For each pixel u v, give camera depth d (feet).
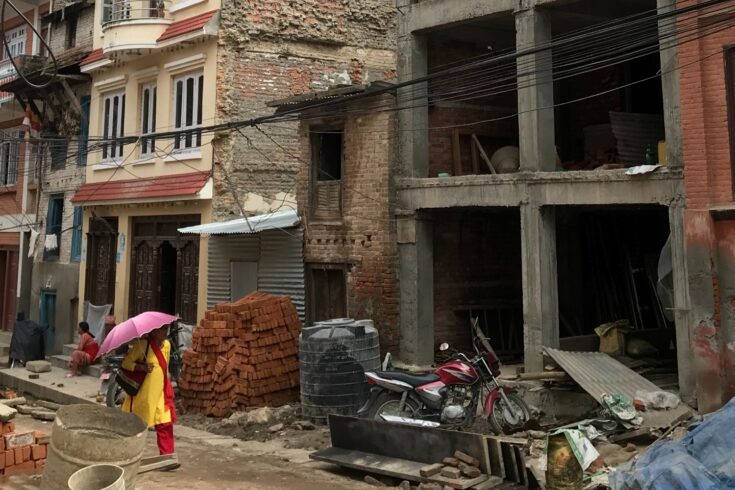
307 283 44.65
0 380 52.54
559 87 45.27
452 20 37.73
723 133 28.30
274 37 51.13
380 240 40.22
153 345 24.63
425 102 40.16
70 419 18.53
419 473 22.52
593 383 28.35
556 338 34.30
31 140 45.96
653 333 38.55
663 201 30.01
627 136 36.42
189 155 50.75
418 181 38.91
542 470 22.45
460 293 42.14
